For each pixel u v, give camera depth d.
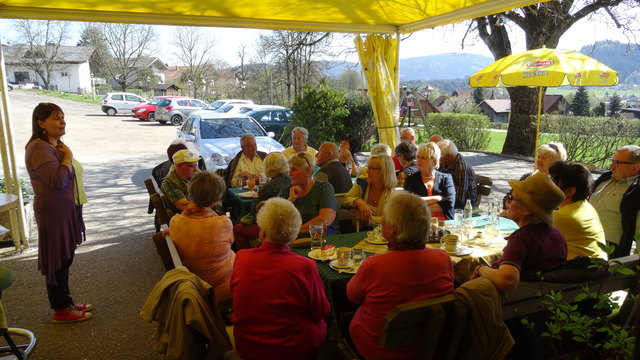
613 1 11.52
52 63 52.59
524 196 2.36
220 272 2.95
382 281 2.07
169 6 5.10
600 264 2.12
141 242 5.87
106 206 7.99
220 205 5.67
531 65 5.34
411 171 4.75
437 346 2.04
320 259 2.91
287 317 2.21
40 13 4.97
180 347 2.08
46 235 3.47
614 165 3.62
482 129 15.95
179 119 25.06
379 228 3.33
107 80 57.53
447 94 27.75
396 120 7.38
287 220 2.23
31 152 3.35
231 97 41.44
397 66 7.20
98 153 14.72
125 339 3.47
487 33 14.13
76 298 4.19
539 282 2.36
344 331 2.72
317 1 5.09
